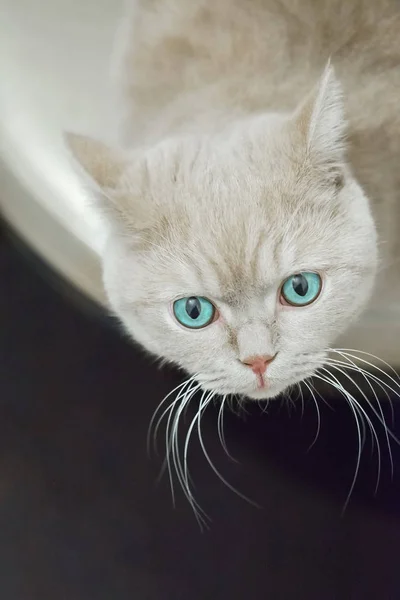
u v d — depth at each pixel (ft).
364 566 1.57
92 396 1.73
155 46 1.48
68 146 1.30
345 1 1.45
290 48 1.45
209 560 1.63
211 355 1.31
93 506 1.69
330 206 1.26
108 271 1.36
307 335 1.29
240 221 1.24
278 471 1.60
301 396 1.50
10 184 1.45
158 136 1.39
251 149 1.27
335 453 1.56
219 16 1.48
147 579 1.65
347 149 1.32
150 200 1.26
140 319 1.35
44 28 1.51
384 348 1.33
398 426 1.50
